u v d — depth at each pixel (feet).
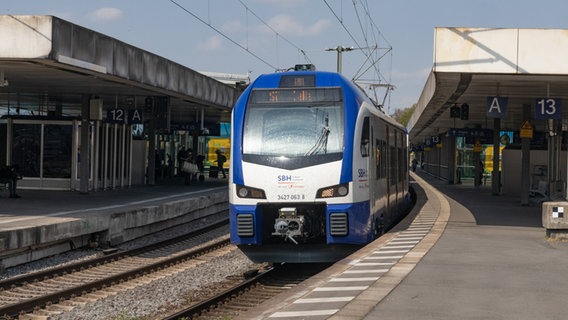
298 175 42.37
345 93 44.83
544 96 77.61
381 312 23.67
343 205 42.37
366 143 44.91
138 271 45.47
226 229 75.46
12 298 37.58
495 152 104.83
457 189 125.59
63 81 72.49
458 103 90.79
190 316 33.04
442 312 23.73
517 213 70.49
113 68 64.69
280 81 45.50
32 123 86.58
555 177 102.01
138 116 91.71
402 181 70.28
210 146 186.91
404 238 46.37
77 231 53.52
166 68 79.00
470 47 53.57
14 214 58.03
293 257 43.39
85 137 83.66
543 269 33.45
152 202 73.31
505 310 24.17
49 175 86.79
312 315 23.38
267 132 43.88
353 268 33.78
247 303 36.81
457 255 38.06
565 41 52.80
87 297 38.22
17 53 53.67
